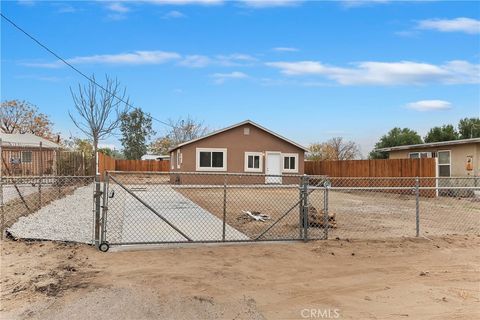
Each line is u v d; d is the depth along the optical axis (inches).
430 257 291.3
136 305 188.1
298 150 1120.8
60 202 568.1
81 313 178.1
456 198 754.8
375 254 295.0
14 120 1865.2
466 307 198.5
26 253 271.0
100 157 1182.9
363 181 981.8
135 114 2349.9
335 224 409.4
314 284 227.0
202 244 310.8
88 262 255.3
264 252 291.1
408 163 838.5
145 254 277.7
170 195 767.1
